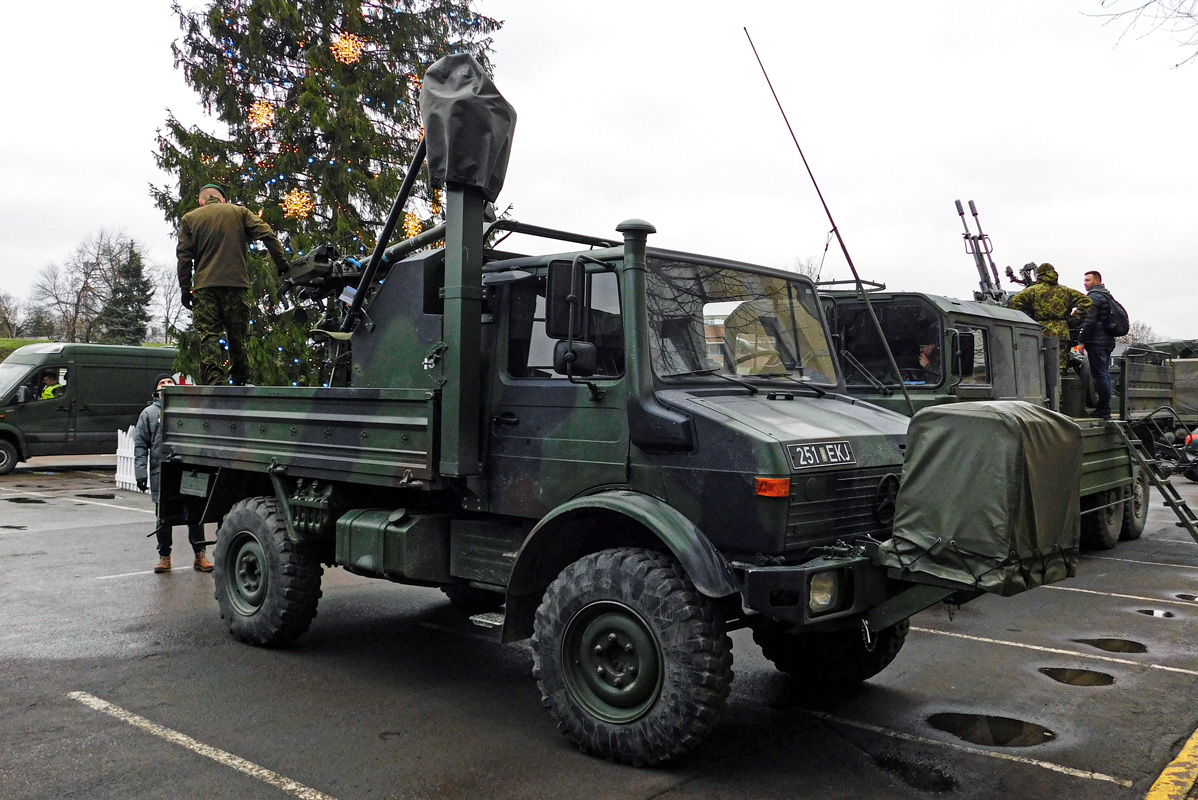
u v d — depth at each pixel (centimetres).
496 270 519
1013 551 376
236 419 645
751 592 395
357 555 542
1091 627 692
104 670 559
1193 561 963
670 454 433
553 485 475
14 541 1048
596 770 413
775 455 402
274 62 1747
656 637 403
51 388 1823
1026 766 425
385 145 1753
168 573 868
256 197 1641
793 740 457
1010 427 376
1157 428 1199
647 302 460
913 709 506
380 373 569
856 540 429
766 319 530
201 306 723
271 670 565
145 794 382
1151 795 392
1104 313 1063
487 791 389
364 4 1798
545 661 439
